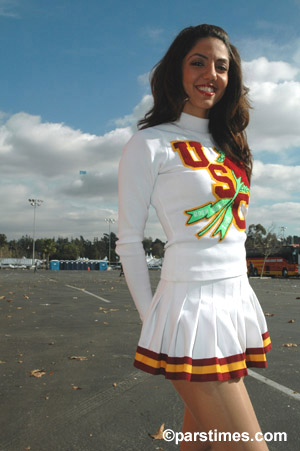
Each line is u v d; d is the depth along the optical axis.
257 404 4.08
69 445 3.21
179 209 1.54
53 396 4.36
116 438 3.34
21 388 4.62
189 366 1.41
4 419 3.73
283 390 4.50
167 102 1.79
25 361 5.84
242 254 1.61
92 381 4.88
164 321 1.51
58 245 128.25
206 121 1.74
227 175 1.60
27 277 38.34
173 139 1.62
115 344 7.03
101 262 84.88
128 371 5.31
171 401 4.20
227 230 1.55
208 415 1.40
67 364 5.67
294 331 8.21
